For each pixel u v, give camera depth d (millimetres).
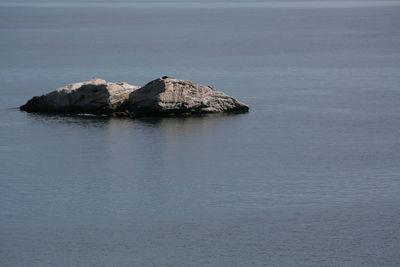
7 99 136625
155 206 82875
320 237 75125
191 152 101500
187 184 89562
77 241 74500
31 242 74375
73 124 114312
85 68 184500
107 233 76188
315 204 83000
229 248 73062
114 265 69938
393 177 91438
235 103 123375
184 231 76562
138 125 113625
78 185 89562
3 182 90750
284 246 73438
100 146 104062
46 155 100562
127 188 88438
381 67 182875
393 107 129625
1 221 79188
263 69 181125
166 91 118500
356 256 71562
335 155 100438
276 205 82812
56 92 121062
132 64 192750
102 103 118938
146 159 98688
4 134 109875
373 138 108938
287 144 105438
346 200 84062
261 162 97438
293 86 152875
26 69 180500
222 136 108750
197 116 119062
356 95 141500
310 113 124375
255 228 77062
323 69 180375
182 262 70500
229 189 87750
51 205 83438
